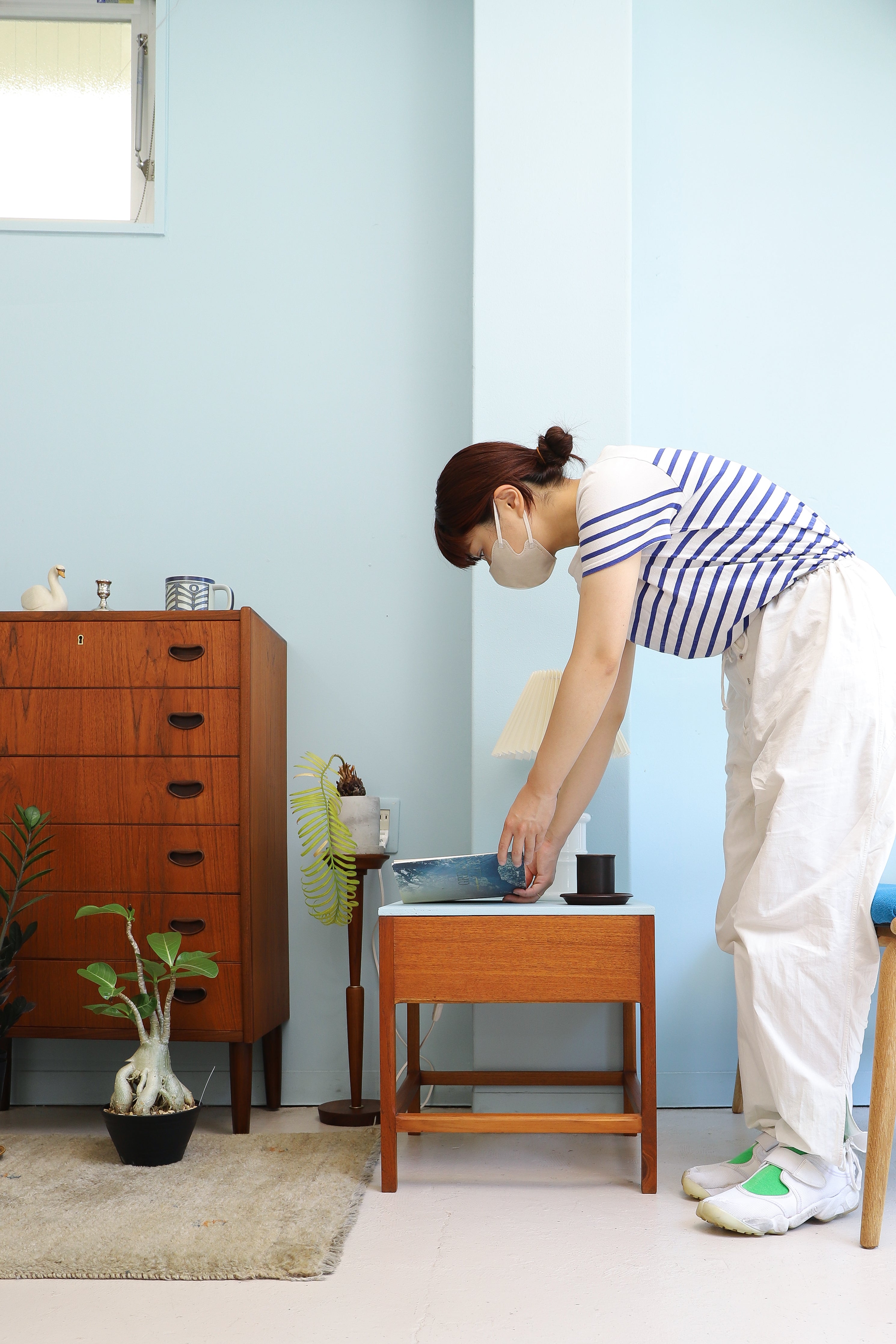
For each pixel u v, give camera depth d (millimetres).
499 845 1594
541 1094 1836
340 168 2303
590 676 1369
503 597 1985
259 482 2240
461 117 2293
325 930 2102
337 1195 1383
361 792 1999
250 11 2340
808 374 2213
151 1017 1615
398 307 2268
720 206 2250
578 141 2066
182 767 1815
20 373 2271
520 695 1867
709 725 2133
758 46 2285
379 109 2311
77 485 2244
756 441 2199
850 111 2271
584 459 1938
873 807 1296
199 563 2225
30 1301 1074
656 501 1395
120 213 2355
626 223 2041
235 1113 1764
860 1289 1084
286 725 2166
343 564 2217
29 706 1847
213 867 1791
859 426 2203
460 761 2156
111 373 2270
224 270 2289
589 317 2023
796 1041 1276
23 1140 1710
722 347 2219
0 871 1822
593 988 1409
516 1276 1124
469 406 2232
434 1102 2010
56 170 2371
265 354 2268
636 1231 1261
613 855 1546
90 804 1818
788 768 1326
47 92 2398
